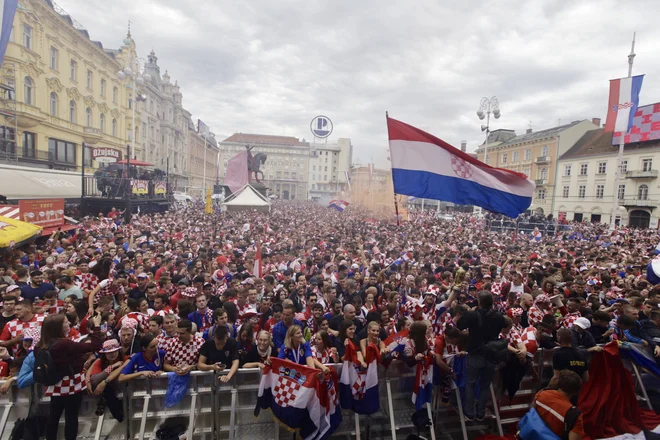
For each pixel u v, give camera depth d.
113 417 4.83
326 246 17.36
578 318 5.99
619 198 50.41
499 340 5.42
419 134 8.95
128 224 22.84
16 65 28.62
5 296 6.24
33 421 4.75
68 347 4.60
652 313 6.61
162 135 71.75
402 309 8.13
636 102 25.72
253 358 5.32
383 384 5.49
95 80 41.06
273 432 5.10
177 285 8.75
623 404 5.39
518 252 18.02
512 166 69.75
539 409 4.42
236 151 137.38
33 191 22.45
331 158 141.50
